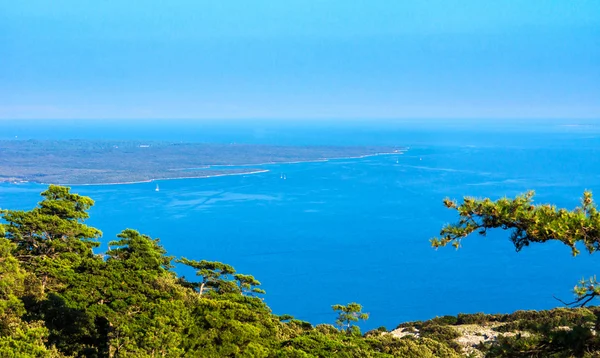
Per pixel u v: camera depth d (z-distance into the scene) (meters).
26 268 36.25
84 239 44.38
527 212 10.37
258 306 40.75
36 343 24.70
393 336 48.06
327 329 47.41
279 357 31.56
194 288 47.50
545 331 10.54
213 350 29.69
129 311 32.41
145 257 39.12
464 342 42.19
